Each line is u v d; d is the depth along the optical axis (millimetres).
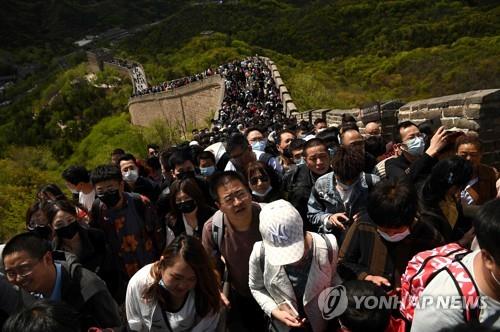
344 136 5145
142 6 191375
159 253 4703
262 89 29766
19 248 2879
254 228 3598
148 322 3059
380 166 4891
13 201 13836
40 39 172250
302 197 4707
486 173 4141
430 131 5715
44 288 2988
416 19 64375
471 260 2205
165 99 45281
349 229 3340
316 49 69562
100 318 3061
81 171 5551
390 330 2711
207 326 3156
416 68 41719
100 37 160250
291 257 2863
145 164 7898
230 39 81375
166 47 93000
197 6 110812
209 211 4539
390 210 2869
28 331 2301
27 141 65500
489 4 58031
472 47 41500
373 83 42594
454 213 3424
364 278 3045
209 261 2990
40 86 102562
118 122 54938
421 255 2518
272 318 3203
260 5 109938
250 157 5621
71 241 4031
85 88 73750
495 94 5367
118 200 4516
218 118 26438
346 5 79625
